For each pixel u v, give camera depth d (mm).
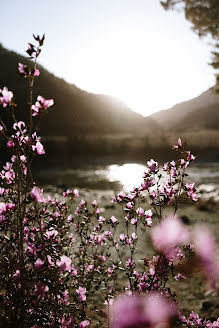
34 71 1808
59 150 45500
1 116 1771
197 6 12242
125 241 2766
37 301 1888
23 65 1803
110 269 2826
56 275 1818
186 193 2365
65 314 2275
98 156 44719
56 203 2770
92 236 3020
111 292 2695
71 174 26453
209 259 431
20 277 1860
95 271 2652
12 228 2131
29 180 1823
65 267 1504
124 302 364
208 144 48656
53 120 66125
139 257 4867
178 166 2465
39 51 1801
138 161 40062
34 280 1864
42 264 1793
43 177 23844
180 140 2449
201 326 2311
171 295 2121
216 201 12312
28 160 1817
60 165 33938
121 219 8914
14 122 1812
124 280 3770
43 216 2316
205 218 8977
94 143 49531
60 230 2598
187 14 12625
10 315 1802
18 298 1835
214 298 3836
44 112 1812
